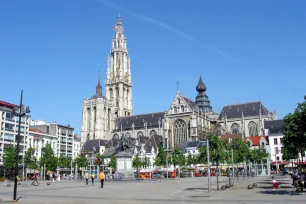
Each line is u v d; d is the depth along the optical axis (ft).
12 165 356.38
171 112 567.59
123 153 260.42
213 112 652.07
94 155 576.20
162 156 396.98
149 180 268.62
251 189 141.69
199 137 537.24
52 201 101.19
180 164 404.57
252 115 571.69
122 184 205.87
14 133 419.74
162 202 93.71
